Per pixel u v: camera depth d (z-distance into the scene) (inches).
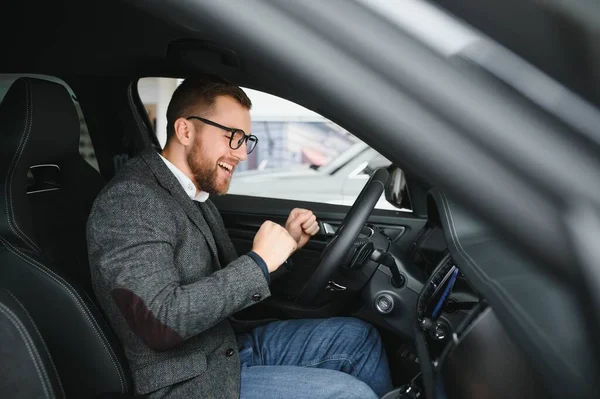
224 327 51.8
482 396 23.6
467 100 15.2
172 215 49.0
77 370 44.7
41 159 52.6
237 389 49.3
